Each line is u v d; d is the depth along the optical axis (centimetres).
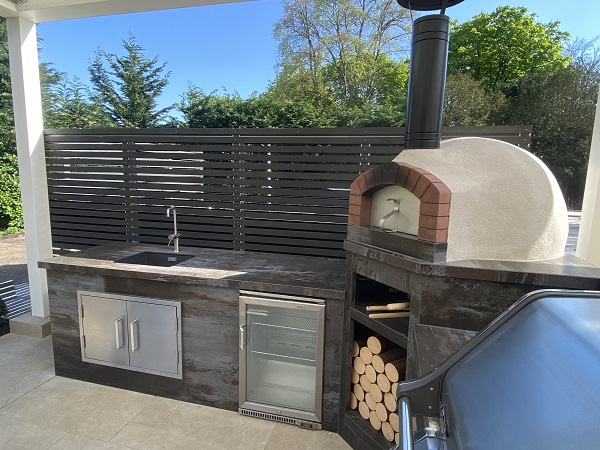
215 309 249
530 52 739
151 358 265
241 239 340
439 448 94
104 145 361
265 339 257
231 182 336
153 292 259
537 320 98
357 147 306
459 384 101
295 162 321
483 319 164
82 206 375
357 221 213
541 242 176
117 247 339
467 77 579
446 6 202
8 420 238
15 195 729
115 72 984
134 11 311
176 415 249
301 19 902
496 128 271
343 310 225
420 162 188
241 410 251
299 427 241
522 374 85
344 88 884
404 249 181
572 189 365
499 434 76
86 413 248
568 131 390
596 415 63
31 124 347
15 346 339
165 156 348
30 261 363
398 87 848
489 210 175
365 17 873
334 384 234
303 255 328
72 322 281
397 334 187
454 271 162
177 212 352
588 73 406
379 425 215
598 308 97
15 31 329
